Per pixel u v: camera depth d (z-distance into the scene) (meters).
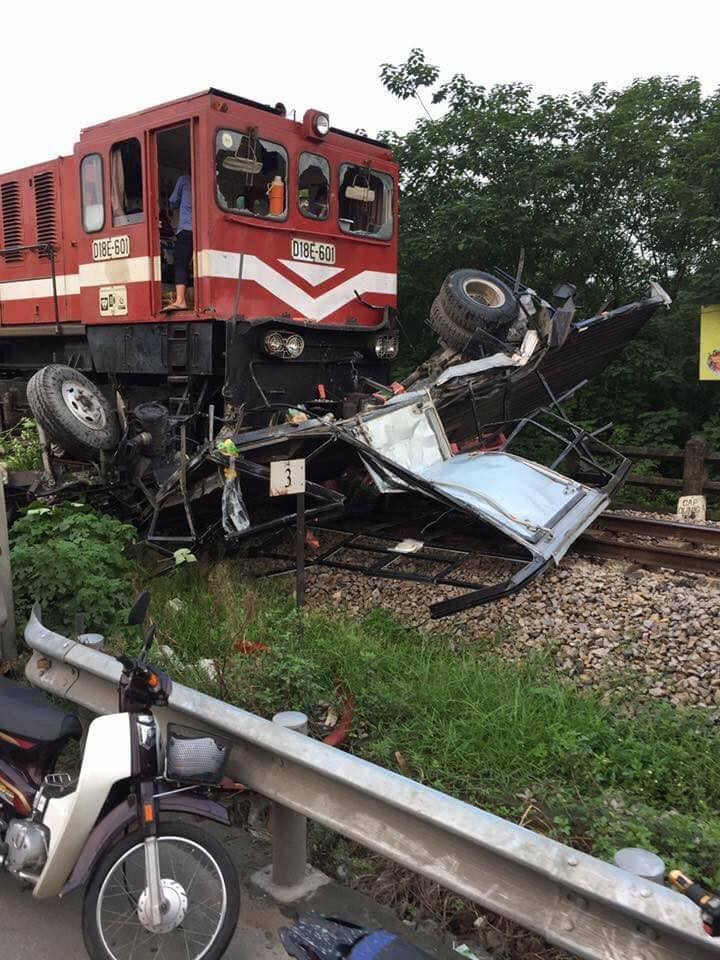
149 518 7.14
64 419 6.95
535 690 4.66
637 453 10.60
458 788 3.89
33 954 2.96
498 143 11.79
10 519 7.46
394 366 12.73
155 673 2.92
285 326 7.74
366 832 2.68
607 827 3.37
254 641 5.45
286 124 7.81
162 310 7.64
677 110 11.80
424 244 11.64
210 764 2.87
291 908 3.18
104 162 7.98
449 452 7.35
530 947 3.03
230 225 7.36
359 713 4.50
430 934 3.11
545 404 9.41
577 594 6.19
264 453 6.67
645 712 4.58
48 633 3.96
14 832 3.01
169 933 2.88
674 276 11.91
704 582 6.30
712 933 1.83
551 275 12.23
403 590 6.69
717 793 3.89
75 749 4.27
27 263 9.44
